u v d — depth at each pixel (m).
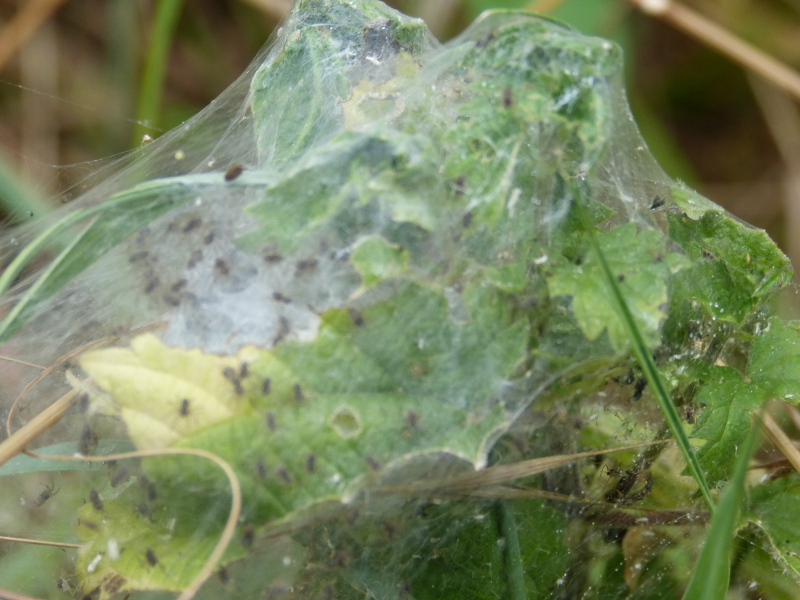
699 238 0.16
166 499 0.14
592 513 0.16
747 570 0.17
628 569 0.17
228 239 0.16
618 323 0.14
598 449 0.16
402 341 0.14
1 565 0.17
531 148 0.15
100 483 0.16
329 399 0.14
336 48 0.17
